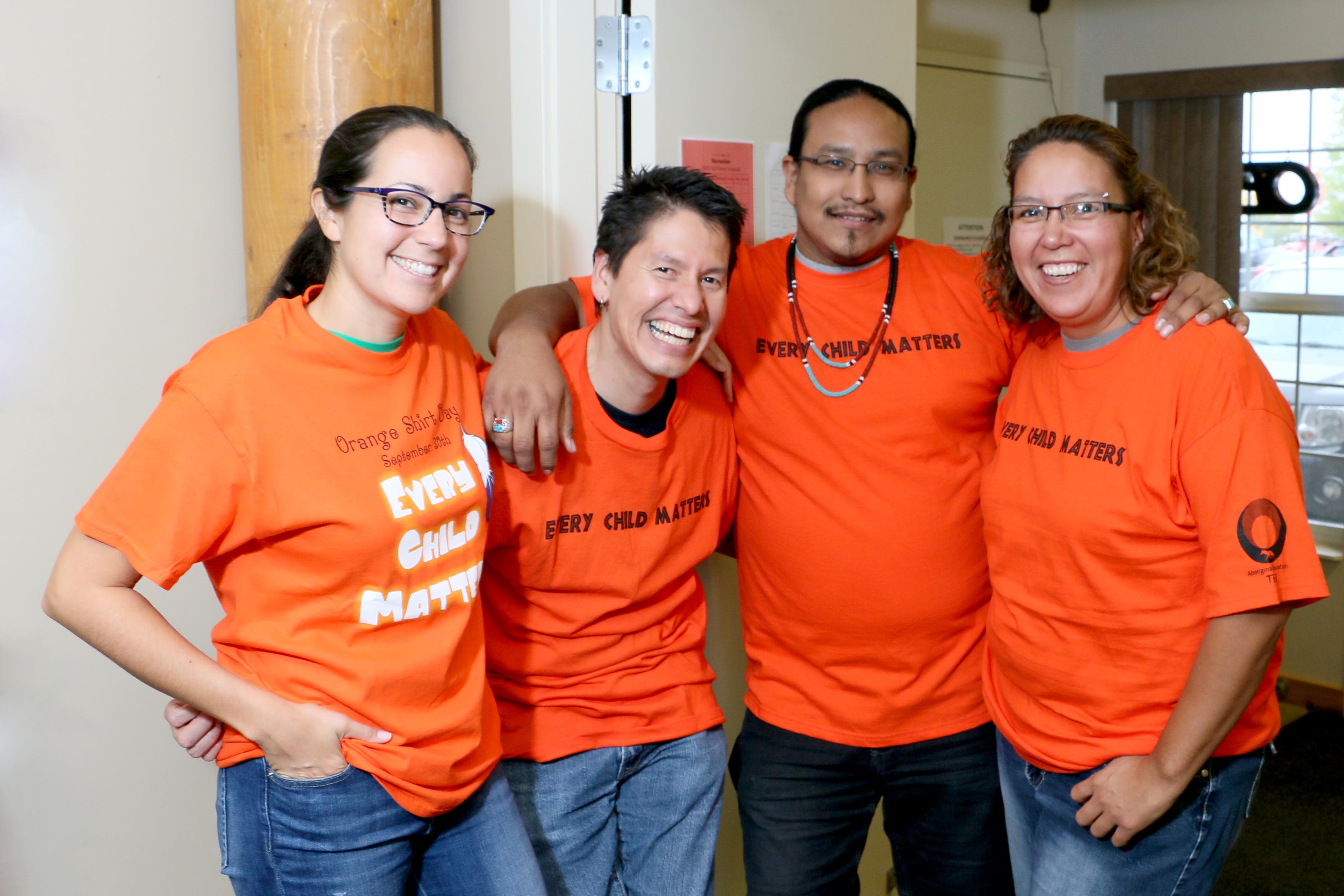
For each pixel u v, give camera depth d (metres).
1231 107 4.12
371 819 1.41
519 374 1.57
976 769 1.92
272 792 1.38
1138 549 1.54
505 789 1.62
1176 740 1.49
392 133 1.37
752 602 1.99
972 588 1.88
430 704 1.45
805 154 1.87
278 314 1.38
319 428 1.35
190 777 2.13
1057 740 1.67
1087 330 1.63
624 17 2.15
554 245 2.17
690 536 1.81
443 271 1.42
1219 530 1.45
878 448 1.83
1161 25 4.20
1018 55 4.05
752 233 2.34
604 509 1.69
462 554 1.49
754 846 1.99
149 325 2.03
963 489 1.87
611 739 1.75
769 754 1.97
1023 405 1.74
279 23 1.95
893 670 1.88
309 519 1.33
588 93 2.16
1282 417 1.48
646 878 1.79
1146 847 1.58
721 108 2.26
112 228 1.97
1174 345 1.53
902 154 1.86
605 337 1.65
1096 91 4.36
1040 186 1.58
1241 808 1.60
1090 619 1.60
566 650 1.72
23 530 1.91
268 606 1.38
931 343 1.87
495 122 2.26
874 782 1.97
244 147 2.03
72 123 1.91
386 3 1.99
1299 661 4.30
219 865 2.18
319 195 1.40
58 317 1.92
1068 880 1.66
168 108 2.01
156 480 1.27
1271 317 4.32
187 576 2.10
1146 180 1.59
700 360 1.82
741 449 1.94
